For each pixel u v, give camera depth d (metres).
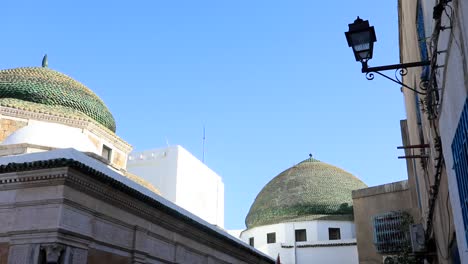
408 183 19.66
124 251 9.77
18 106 15.95
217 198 27.95
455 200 5.58
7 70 17.98
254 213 32.28
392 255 20.11
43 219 8.10
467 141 4.49
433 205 8.80
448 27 4.74
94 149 15.53
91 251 8.76
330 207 30.14
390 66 6.09
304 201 30.44
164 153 24.84
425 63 5.98
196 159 26.27
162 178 24.25
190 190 25.03
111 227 9.41
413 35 9.12
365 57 6.11
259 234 30.58
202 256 13.15
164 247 11.25
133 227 10.14
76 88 18.00
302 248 27.86
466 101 4.29
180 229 11.90
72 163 8.14
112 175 9.60
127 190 9.57
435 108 6.48
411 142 14.45
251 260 16.41
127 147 19.06
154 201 10.48
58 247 7.93
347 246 27.12
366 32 6.04
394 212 20.61
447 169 5.96
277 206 30.95
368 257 20.84
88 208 8.76
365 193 21.83
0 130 15.51
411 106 12.40
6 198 8.52
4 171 8.50
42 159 8.56
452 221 6.35
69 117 16.53
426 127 8.77
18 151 13.82
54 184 8.25
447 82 5.23
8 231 8.25
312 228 29.06
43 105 16.81
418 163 12.33
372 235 21.02
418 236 10.79
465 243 5.15
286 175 33.00
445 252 7.82
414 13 8.52
